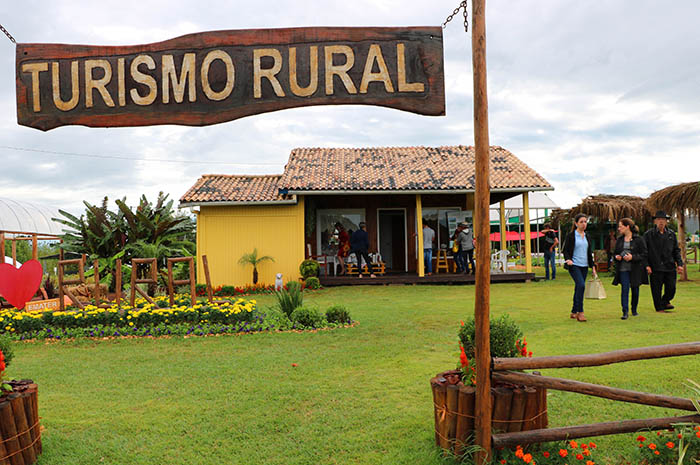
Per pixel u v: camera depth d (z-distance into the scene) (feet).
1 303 41.55
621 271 30.60
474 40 11.37
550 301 40.42
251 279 59.77
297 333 28.63
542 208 86.02
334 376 19.38
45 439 13.60
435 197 68.28
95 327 29.84
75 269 58.70
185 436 13.80
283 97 13.65
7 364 13.29
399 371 19.92
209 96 13.74
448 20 13.32
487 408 11.07
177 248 57.67
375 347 24.45
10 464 11.56
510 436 11.12
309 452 12.61
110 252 56.49
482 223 11.10
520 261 96.73
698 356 20.27
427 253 60.39
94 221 55.21
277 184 65.10
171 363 22.13
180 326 29.89
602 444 12.35
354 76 13.57
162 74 13.79
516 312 34.63
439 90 13.53
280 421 14.71
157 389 18.13
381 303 42.01
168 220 56.90
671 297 32.73
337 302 43.37
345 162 68.33
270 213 60.23
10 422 11.59
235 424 14.57
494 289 51.70
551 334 26.08
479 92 11.25
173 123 13.80
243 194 61.05
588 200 73.00
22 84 13.87
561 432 11.12
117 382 19.20
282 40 13.66
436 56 13.52
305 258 60.23
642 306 35.58
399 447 12.67
